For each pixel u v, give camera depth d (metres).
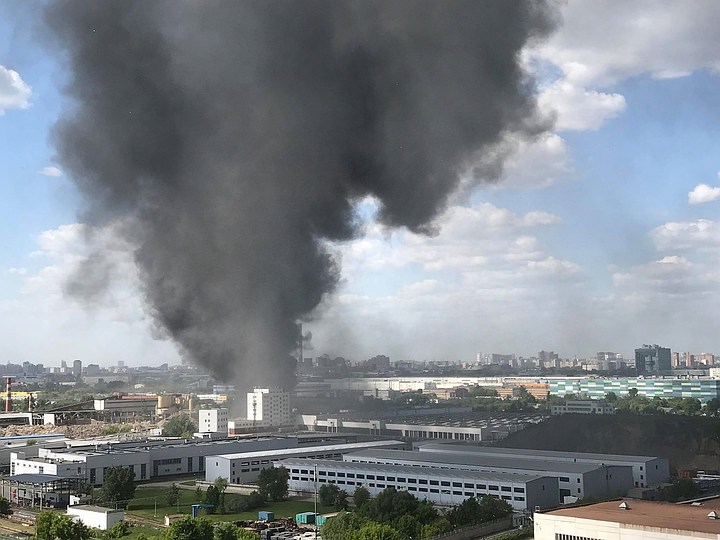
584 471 93.69
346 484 101.25
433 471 95.50
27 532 78.38
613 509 63.78
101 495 95.69
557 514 61.50
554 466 96.81
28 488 97.44
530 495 86.88
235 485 108.75
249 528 78.88
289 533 76.94
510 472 96.75
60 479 99.19
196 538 66.88
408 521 74.31
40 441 143.50
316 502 92.12
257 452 121.19
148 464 119.56
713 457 134.75
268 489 99.25
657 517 59.88
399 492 82.31
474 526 76.81
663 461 108.44
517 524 81.56
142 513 90.50
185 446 126.00
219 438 147.75
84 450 121.81
